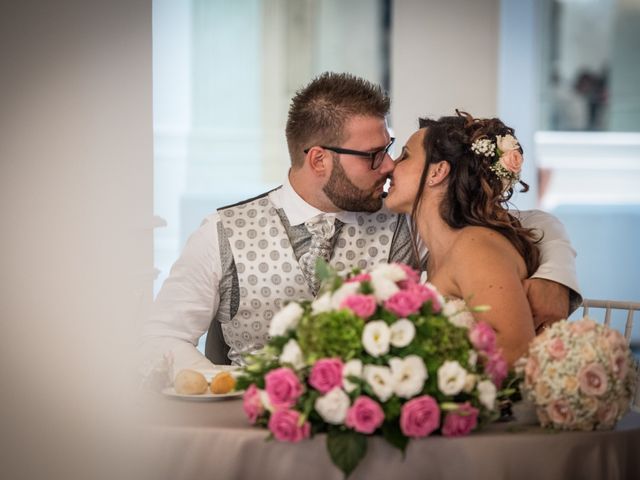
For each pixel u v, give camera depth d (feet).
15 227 7.33
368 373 5.32
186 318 8.79
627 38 22.52
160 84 22.36
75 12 7.58
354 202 8.60
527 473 5.48
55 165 7.47
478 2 14.56
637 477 5.79
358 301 5.43
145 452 5.63
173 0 22.31
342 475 5.42
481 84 14.73
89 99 7.79
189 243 8.97
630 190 22.52
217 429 5.56
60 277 7.43
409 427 5.25
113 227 7.93
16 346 7.09
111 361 7.29
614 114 22.62
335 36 22.74
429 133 7.78
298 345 5.49
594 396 5.60
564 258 7.75
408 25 14.65
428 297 5.57
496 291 6.88
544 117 22.67
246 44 22.57
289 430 5.32
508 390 5.92
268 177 22.68
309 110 8.50
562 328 5.79
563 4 22.59
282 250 8.82
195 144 22.53
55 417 6.49
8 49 7.22
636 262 21.02
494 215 7.55
